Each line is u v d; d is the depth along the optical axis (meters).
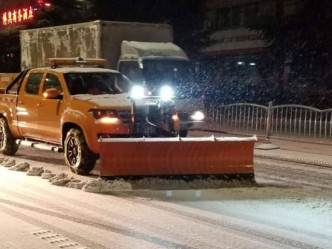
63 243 5.69
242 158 8.77
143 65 14.92
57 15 31.05
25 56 20.36
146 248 5.52
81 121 9.24
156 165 8.50
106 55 16.00
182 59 15.51
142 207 7.20
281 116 14.72
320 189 8.45
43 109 10.34
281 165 10.84
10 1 32.91
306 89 24.81
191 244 5.66
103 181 8.27
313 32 24.31
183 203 7.43
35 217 6.70
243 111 15.55
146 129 9.28
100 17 30.81
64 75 10.25
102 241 5.75
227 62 33.97
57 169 10.08
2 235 5.97
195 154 8.59
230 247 5.56
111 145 8.29
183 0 30.00
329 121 13.76
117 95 9.93
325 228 6.29
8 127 11.64
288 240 5.82
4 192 8.08
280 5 30.70
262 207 7.24
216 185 8.51
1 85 18.64
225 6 34.44
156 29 16.97
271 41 28.33
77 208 7.14
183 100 13.95
